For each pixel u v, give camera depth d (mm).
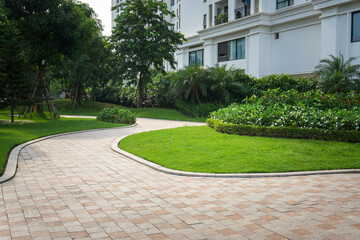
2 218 3818
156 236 3330
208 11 28156
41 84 19672
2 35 16359
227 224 3658
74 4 18781
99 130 13883
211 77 20578
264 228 3535
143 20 25688
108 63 28672
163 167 6758
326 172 6355
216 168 6508
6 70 15219
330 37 17484
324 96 11773
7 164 6793
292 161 6996
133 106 32406
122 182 5656
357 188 5250
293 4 20719
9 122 15844
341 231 3430
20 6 16891
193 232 3436
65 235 3340
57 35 18250
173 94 22094
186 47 31156
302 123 9711
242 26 22969
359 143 8594
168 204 4410
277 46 21875
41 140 10773
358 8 16250
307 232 3412
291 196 4781
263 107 11500
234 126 10492
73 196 4770
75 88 30500
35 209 4156
